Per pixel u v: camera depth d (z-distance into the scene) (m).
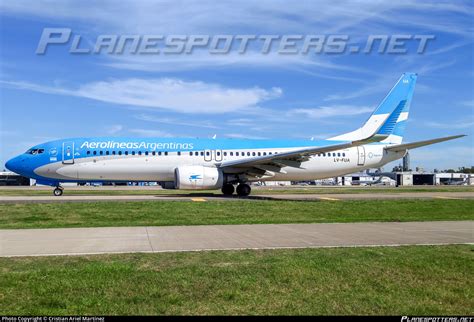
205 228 15.80
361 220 18.62
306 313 6.43
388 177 127.12
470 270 8.83
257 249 11.23
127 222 17.78
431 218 19.64
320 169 37.16
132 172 33.41
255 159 31.25
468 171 180.25
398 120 39.66
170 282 7.90
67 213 20.86
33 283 7.78
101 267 8.84
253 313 6.42
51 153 32.53
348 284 7.89
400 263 9.34
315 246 11.73
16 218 19.22
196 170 31.67
